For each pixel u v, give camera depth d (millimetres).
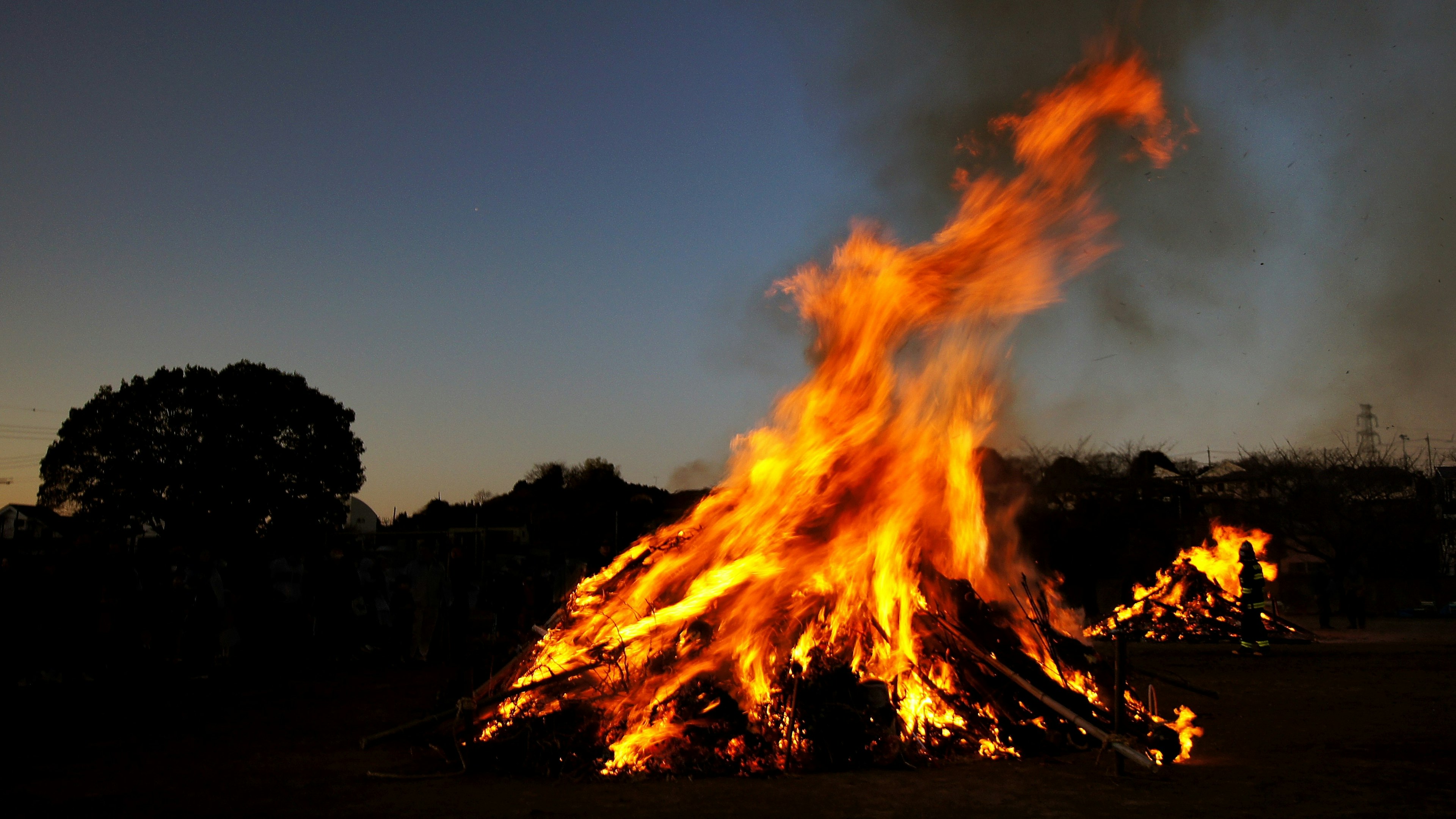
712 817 5945
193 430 46625
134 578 14141
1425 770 7402
